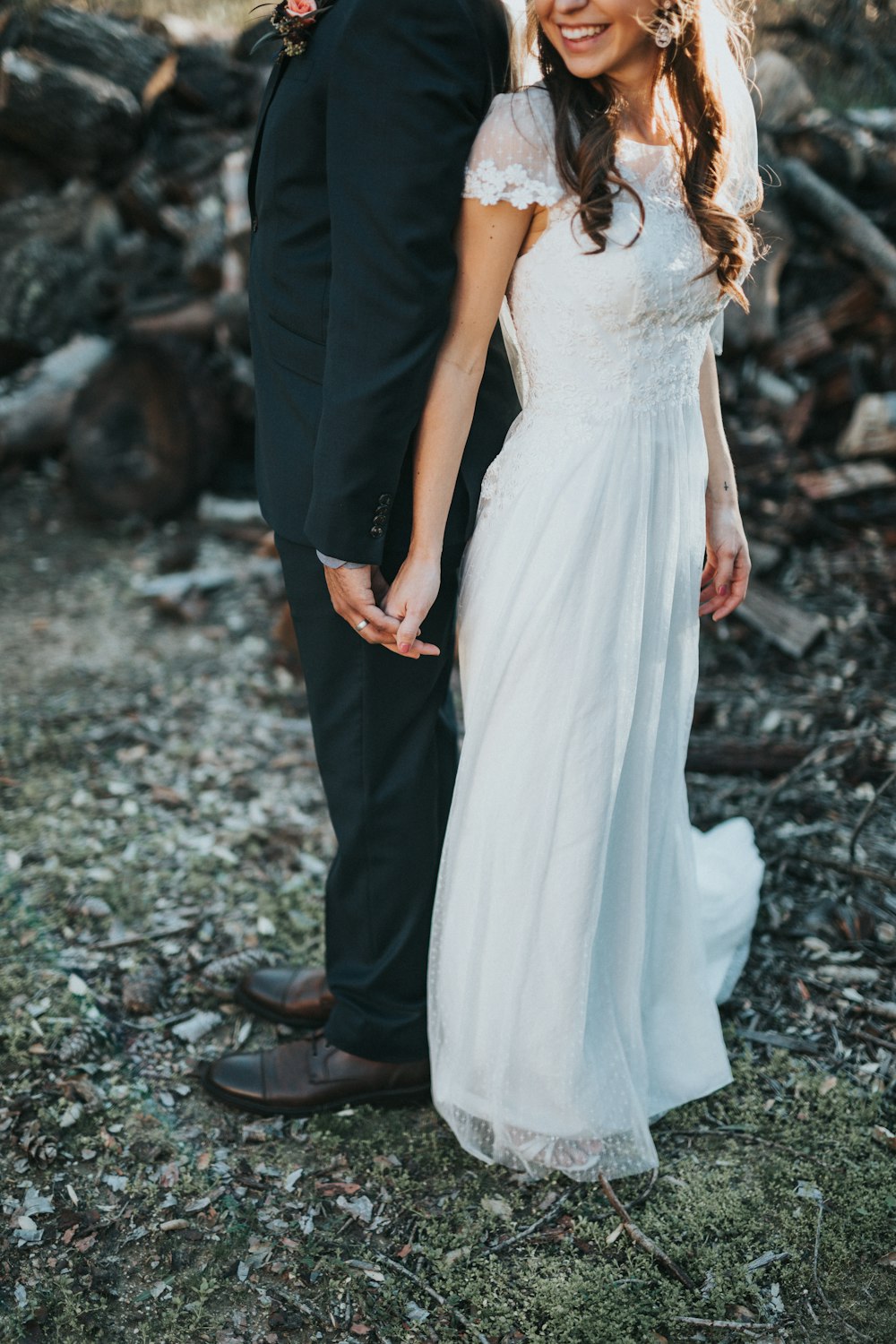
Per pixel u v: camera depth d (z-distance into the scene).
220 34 5.00
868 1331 1.65
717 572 1.94
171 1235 1.80
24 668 3.53
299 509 1.65
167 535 4.39
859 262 4.25
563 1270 1.74
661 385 1.62
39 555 4.25
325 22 1.45
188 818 2.85
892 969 2.32
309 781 3.01
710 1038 1.98
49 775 3.01
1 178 4.88
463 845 1.81
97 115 4.65
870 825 2.74
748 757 2.95
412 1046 1.99
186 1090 2.09
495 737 1.73
